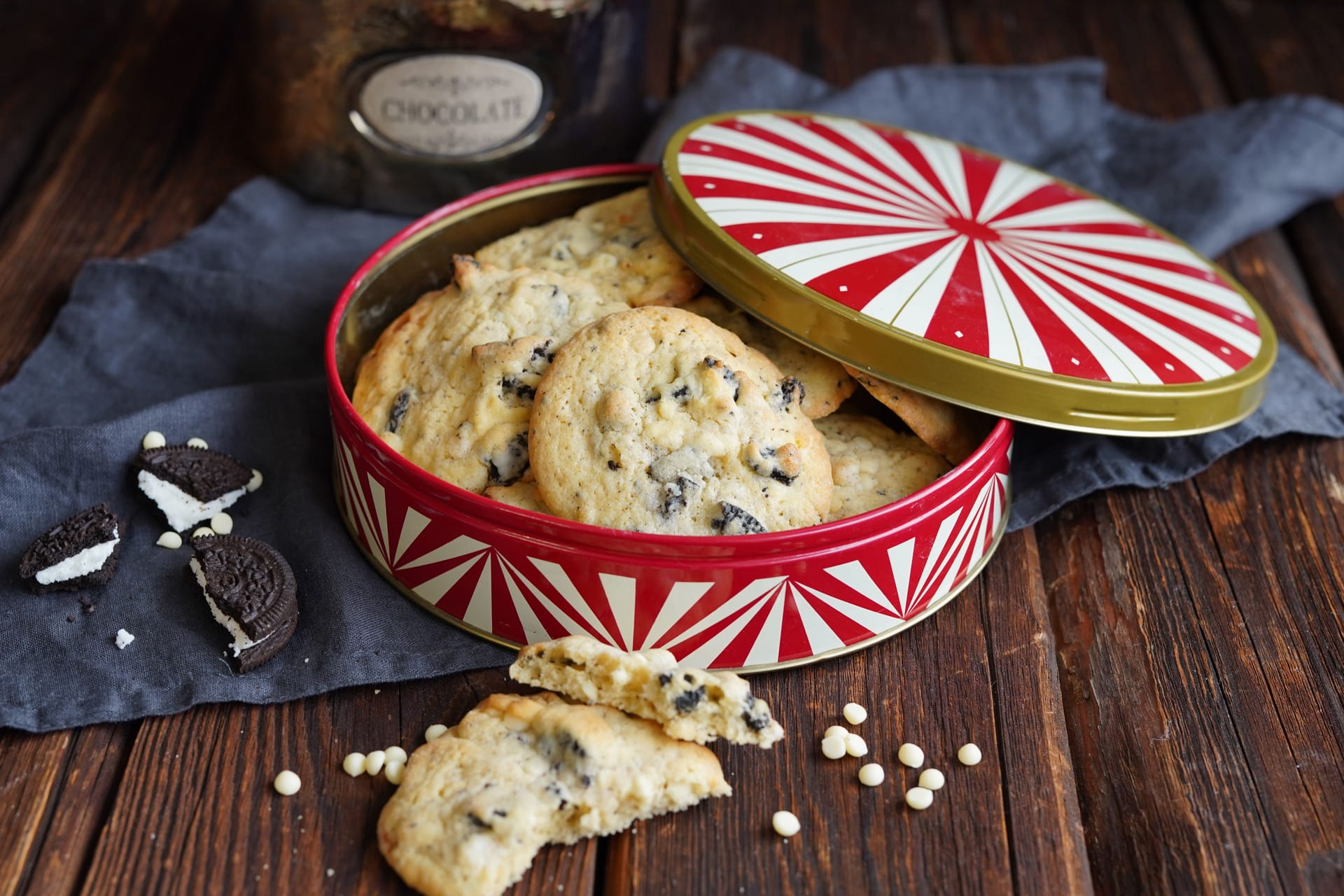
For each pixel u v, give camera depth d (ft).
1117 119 3.06
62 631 2.23
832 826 2.12
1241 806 2.16
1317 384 2.63
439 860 2.02
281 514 2.37
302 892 2.05
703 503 2.17
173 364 2.57
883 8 3.37
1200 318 2.40
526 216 2.53
